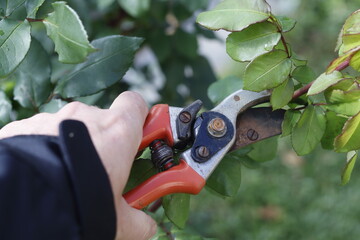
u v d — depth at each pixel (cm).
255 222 382
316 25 497
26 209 72
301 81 106
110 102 195
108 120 93
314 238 367
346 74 101
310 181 405
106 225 77
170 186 103
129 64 121
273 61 98
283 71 99
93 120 92
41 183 74
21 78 129
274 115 116
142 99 104
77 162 77
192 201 392
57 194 74
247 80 97
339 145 98
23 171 74
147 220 99
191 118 110
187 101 231
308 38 496
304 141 105
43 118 94
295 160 426
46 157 77
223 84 136
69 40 96
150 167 112
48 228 72
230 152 119
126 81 214
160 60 206
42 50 130
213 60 509
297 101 108
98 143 87
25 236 71
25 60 129
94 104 166
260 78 98
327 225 372
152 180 103
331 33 486
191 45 204
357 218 374
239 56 100
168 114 110
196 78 213
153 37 208
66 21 96
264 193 400
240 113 115
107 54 122
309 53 489
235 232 376
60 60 97
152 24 210
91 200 76
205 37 212
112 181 86
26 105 129
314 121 105
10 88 145
